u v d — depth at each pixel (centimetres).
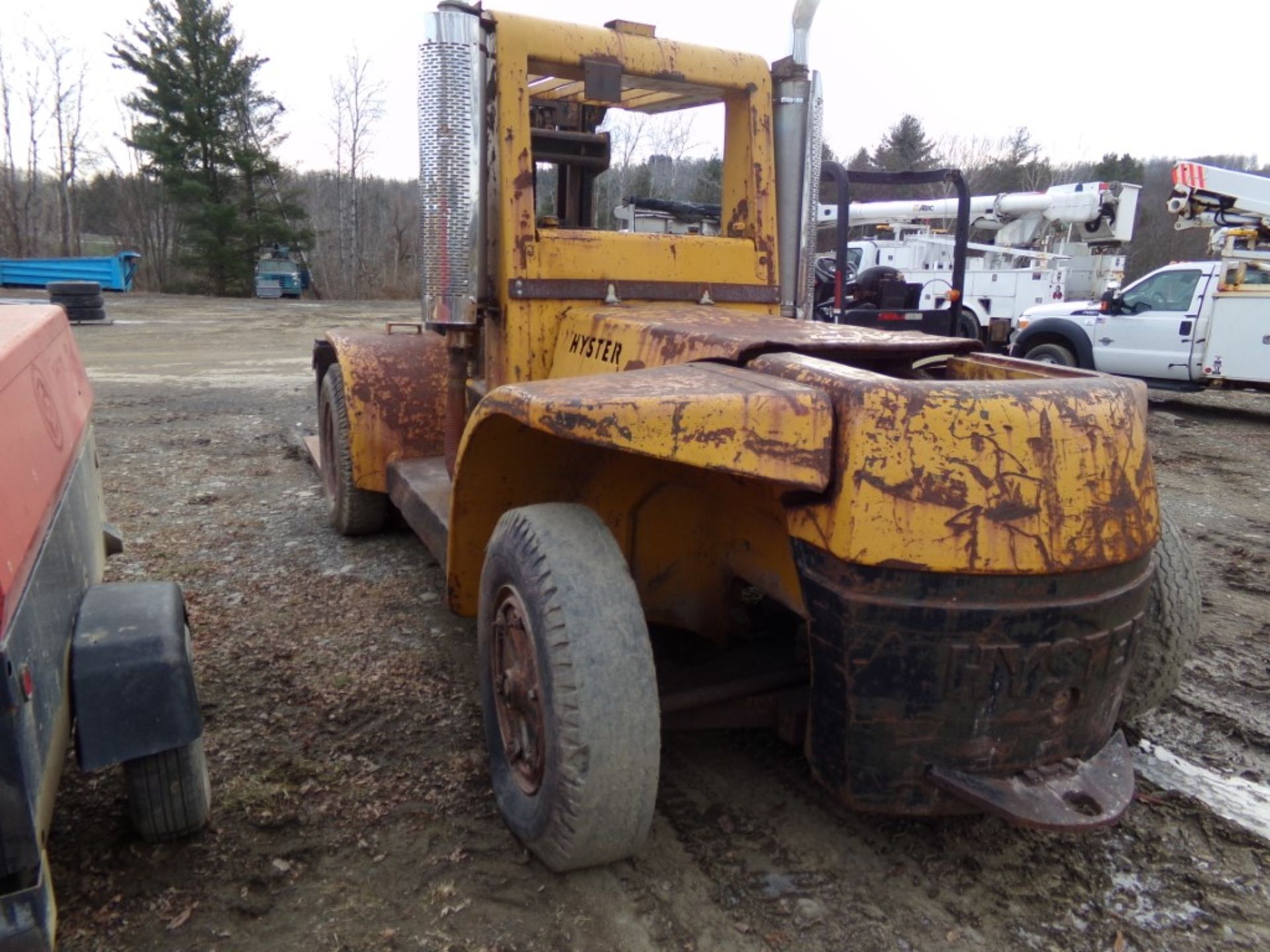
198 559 489
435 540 354
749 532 270
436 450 471
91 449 331
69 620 227
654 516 287
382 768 294
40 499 217
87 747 215
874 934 227
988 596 204
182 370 1280
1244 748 327
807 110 380
